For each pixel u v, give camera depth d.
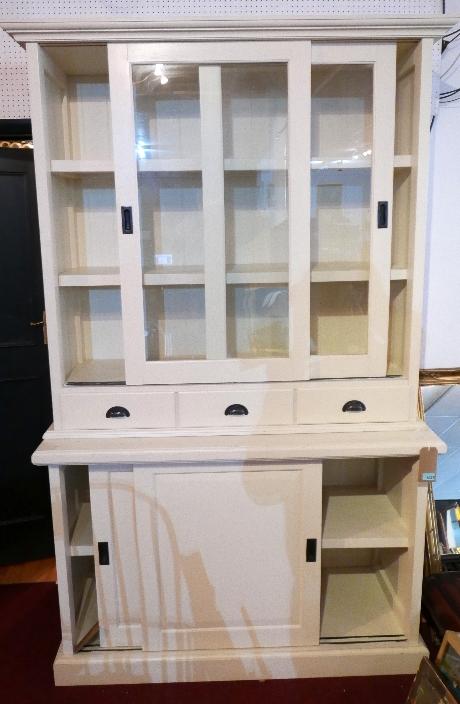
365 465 2.05
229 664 1.69
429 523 2.04
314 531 1.63
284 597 1.68
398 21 1.45
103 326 1.89
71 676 1.67
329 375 1.67
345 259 1.71
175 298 1.68
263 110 1.64
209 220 1.61
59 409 1.64
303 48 1.49
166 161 1.58
